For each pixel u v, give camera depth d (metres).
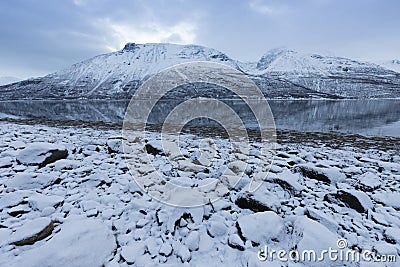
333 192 4.84
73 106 60.06
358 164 7.53
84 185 5.16
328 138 14.43
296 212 4.30
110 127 16.86
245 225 3.66
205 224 3.89
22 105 65.19
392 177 6.21
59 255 2.93
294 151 8.66
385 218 4.15
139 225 3.82
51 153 6.31
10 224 3.72
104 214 4.09
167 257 3.23
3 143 8.28
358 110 45.31
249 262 3.09
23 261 2.88
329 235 3.47
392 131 19.36
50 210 4.05
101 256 3.08
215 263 3.17
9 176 5.36
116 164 6.68
